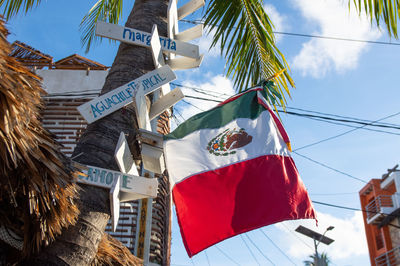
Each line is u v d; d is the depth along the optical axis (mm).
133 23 5527
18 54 10805
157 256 9695
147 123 4980
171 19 5766
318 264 19953
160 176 10344
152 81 5023
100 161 4273
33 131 3533
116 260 4656
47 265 3627
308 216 5027
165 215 10227
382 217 31641
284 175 5211
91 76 10938
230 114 5707
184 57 5781
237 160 5285
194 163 5227
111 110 4617
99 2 8406
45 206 3662
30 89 3471
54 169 3531
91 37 8367
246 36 7082
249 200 5008
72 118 10344
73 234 3807
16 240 3871
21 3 6711
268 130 5547
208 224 4914
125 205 9750
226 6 7055
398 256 29188
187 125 5520
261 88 6004
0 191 3672
